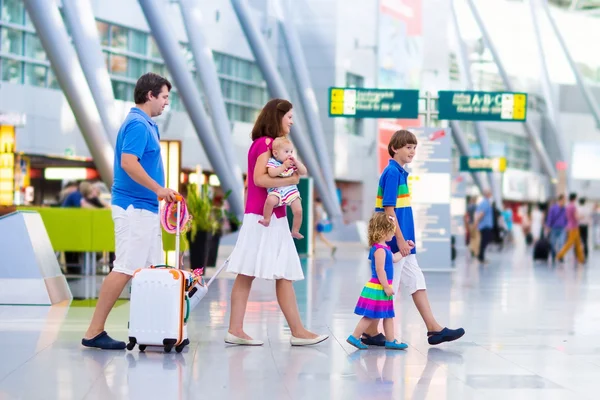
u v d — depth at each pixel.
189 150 44.81
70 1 24.64
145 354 8.34
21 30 34.59
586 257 32.91
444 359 8.34
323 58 54.56
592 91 85.00
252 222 9.09
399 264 9.12
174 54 31.86
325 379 7.22
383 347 9.06
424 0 64.94
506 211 47.94
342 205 59.38
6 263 12.95
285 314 9.12
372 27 58.22
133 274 8.54
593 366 8.01
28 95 35.06
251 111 50.88
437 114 24.64
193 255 20.66
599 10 81.81
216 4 46.97
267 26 50.91
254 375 7.35
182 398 6.41
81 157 37.59
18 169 29.67
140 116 8.67
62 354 8.27
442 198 23.58
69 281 17.91
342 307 13.30
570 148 86.50
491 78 75.12
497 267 26.19
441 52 65.50
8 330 10.00
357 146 58.12
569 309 13.34
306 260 29.00
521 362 8.21
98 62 24.98
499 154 81.25
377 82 58.25
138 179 8.47
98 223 20.09
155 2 31.06
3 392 6.55
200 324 10.78
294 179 9.04
